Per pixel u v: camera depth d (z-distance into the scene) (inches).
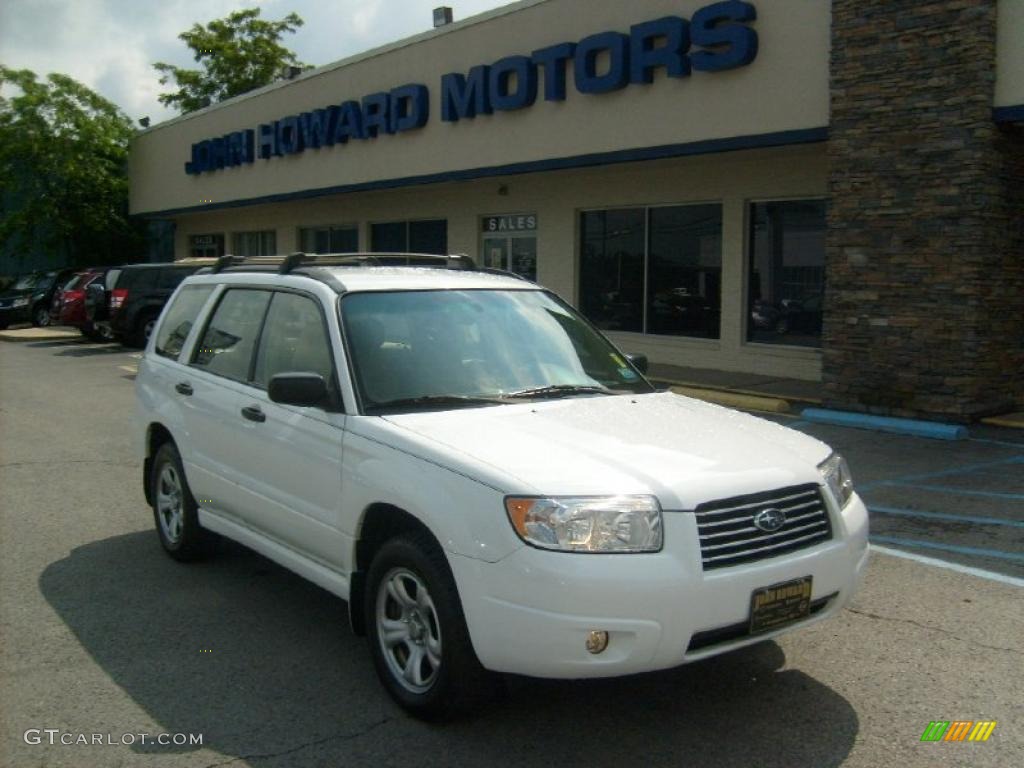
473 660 155.3
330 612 217.2
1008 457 367.6
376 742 158.6
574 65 605.3
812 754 153.7
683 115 547.2
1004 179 420.8
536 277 734.5
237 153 1009.5
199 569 247.9
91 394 600.1
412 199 854.5
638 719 165.6
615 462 157.1
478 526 150.3
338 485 180.9
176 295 273.1
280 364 209.3
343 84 840.9
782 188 563.8
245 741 159.3
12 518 299.9
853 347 453.1
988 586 230.1
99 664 189.2
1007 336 435.8
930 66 417.7
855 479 337.1
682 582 144.6
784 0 493.0
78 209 1320.1
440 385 190.4
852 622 207.9
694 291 627.5
